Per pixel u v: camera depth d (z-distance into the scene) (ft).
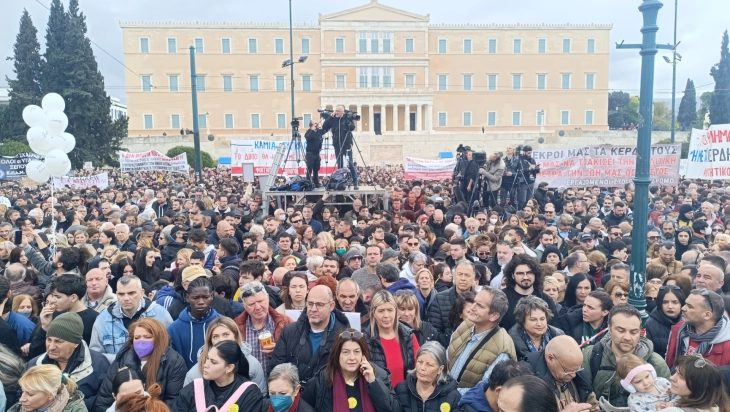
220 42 246.06
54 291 18.21
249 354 16.93
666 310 18.92
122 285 17.97
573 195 54.70
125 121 186.50
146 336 15.78
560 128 259.39
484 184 53.42
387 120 261.24
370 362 15.57
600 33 257.14
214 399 14.24
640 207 19.57
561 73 257.75
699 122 288.30
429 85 254.88
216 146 209.67
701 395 12.64
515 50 256.73
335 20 247.09
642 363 13.89
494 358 15.99
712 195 54.13
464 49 255.29
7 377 15.67
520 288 20.43
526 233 36.29
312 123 56.34
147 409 12.95
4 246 30.01
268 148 76.38
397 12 249.14
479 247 29.14
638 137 19.67
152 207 54.03
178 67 244.42
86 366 16.22
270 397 14.73
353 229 37.40
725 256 25.72
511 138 228.43
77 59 173.17
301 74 248.93
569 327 19.58
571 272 24.94
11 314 19.29
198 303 17.58
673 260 27.96
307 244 35.86
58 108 34.35
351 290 19.15
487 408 13.94
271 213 52.80
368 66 250.37
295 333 17.31
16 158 69.21
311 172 58.44
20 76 175.32
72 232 34.68
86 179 79.05
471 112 257.34
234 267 26.16
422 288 22.84
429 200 49.06
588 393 14.70
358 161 217.36
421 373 14.42
